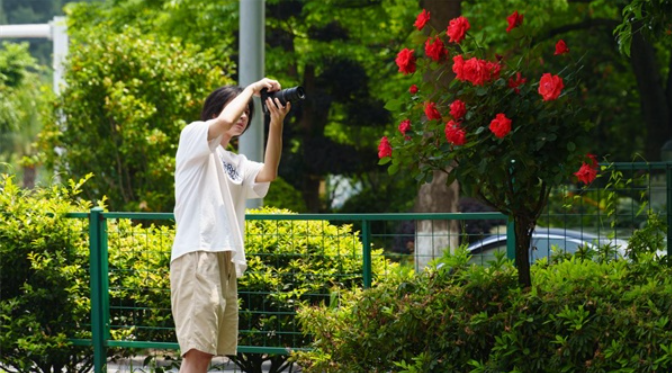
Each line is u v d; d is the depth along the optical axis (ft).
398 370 21.40
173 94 56.95
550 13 72.79
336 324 22.49
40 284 28.68
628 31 25.34
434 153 21.03
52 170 57.72
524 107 20.08
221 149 22.47
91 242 27.94
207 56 60.75
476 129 20.38
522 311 20.17
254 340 27.71
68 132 57.21
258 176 22.62
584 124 20.39
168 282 28.22
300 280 27.45
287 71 81.46
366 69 82.23
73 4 82.02
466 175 20.48
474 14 62.64
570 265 22.41
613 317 19.34
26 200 29.63
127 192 56.85
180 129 56.54
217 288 21.21
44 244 28.58
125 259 28.66
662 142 80.89
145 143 55.11
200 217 21.24
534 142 20.11
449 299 21.33
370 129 85.56
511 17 21.07
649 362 18.66
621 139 92.73
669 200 25.77
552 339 19.94
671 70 81.41
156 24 77.15
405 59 21.44
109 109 55.26
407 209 85.35
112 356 29.73
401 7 68.54
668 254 24.90
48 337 28.37
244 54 38.29
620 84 90.84
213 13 70.90
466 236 24.76
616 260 24.06
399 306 21.44
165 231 28.53
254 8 38.11
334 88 80.38
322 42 77.97
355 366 21.79
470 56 21.12
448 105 20.94
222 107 22.26
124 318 28.76
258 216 26.84
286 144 82.02
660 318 19.08
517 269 22.06
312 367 22.41
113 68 56.90
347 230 27.94
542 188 20.99
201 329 20.98
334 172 81.97
